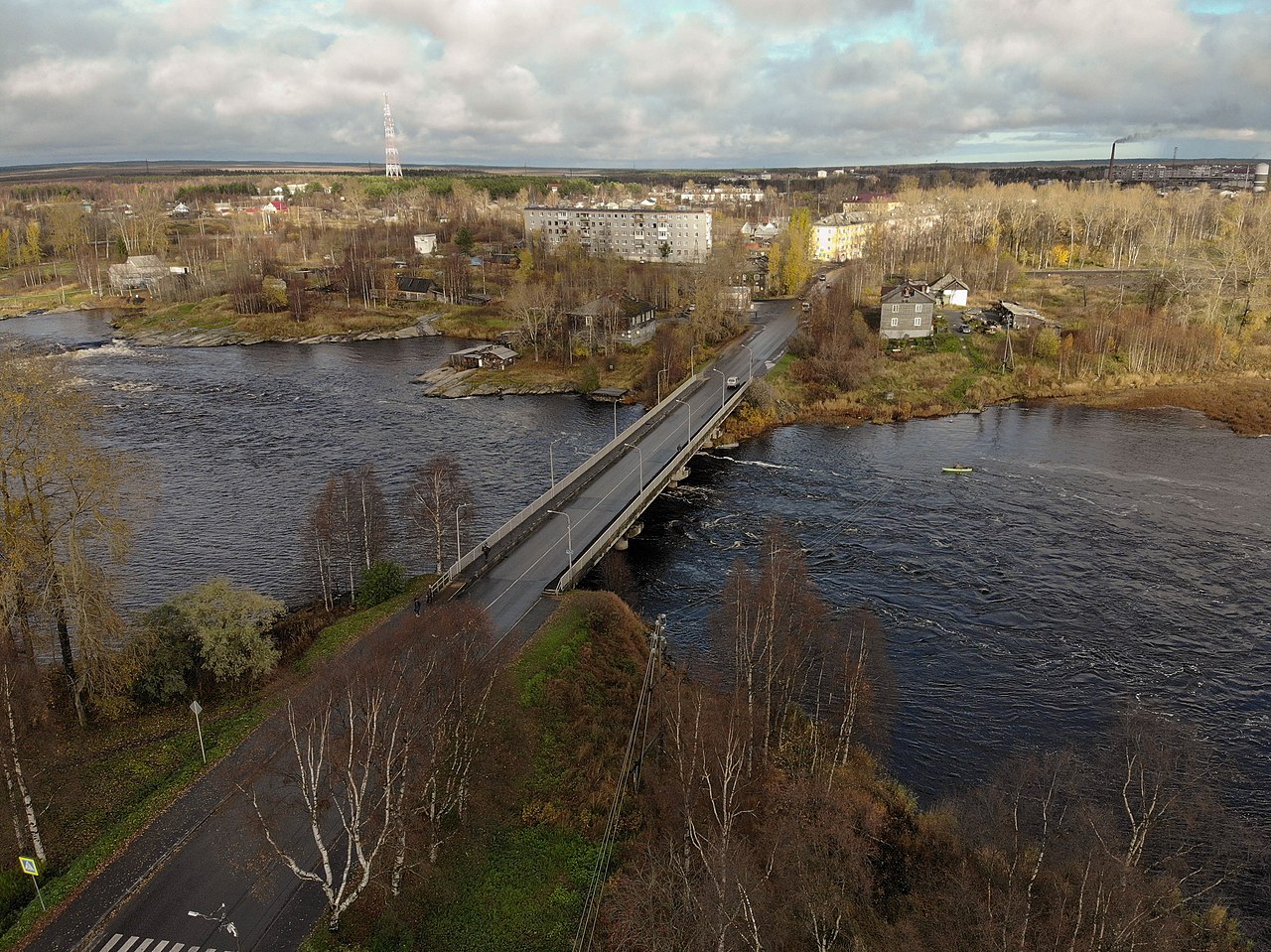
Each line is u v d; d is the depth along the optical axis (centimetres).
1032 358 14425
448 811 4328
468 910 3862
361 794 3734
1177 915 3819
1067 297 17988
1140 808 4469
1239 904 4003
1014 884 3888
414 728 4003
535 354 15875
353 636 5972
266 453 11150
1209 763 5131
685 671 6041
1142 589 7388
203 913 3644
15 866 3872
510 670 5572
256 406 13550
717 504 9438
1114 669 6209
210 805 4272
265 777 4388
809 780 4744
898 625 6812
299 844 4034
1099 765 4988
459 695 4381
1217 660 6319
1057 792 4709
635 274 19850
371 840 3994
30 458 4747
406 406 13588
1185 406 12850
